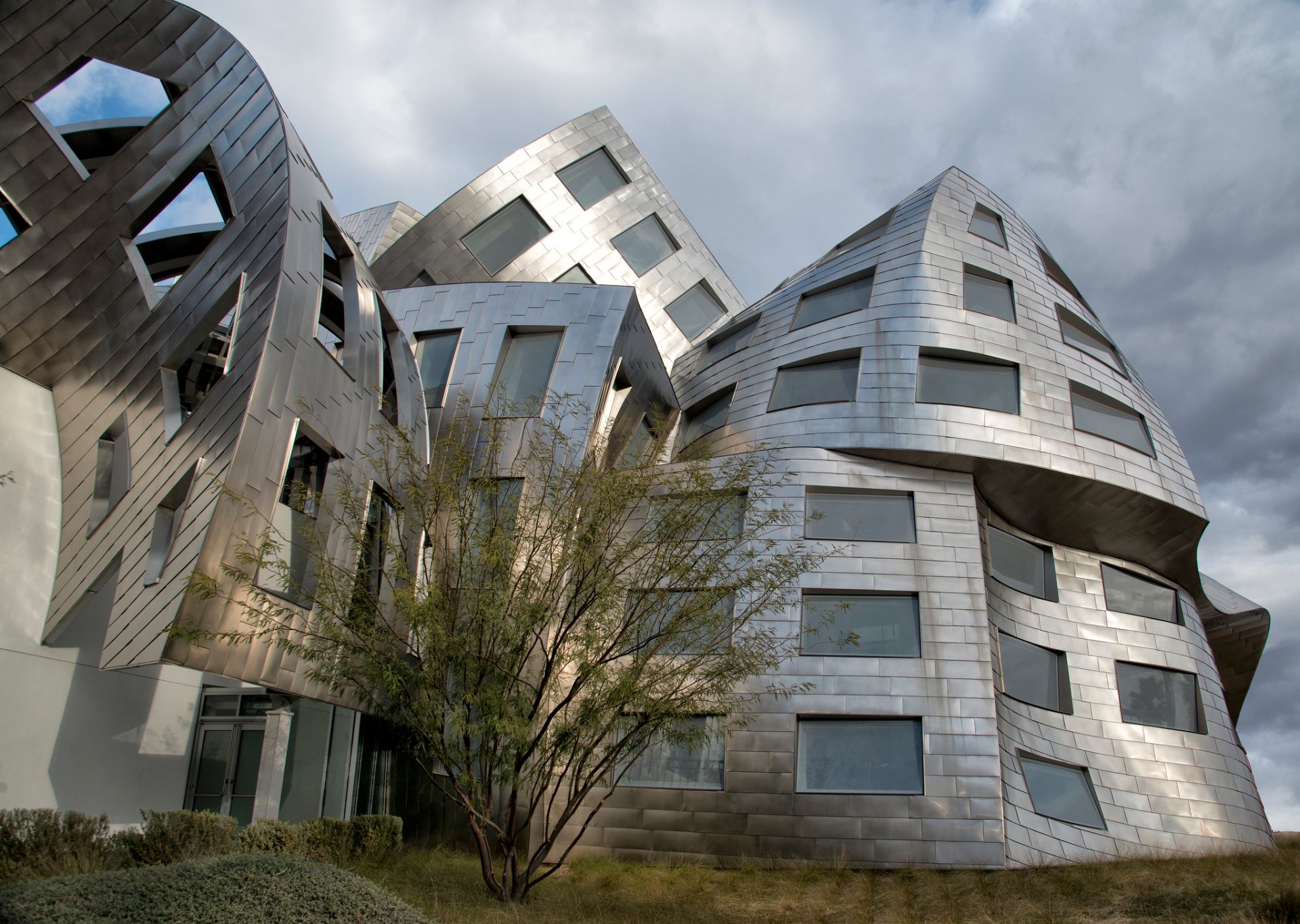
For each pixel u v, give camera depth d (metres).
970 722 19.84
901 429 23.67
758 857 19.08
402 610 14.76
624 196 35.12
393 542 18.25
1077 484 23.88
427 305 26.25
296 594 16.28
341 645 14.85
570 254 33.09
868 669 20.56
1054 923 13.74
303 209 17.08
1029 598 23.83
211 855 13.34
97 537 15.52
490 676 14.70
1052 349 25.78
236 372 15.19
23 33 16.02
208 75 17.48
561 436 18.94
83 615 16.45
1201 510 25.36
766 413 25.64
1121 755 21.89
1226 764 22.61
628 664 17.36
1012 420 24.03
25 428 16.06
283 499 18.25
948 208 28.16
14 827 11.83
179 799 18.52
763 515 22.55
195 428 15.14
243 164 17.39
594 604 15.52
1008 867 18.27
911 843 18.73
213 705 19.47
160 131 16.83
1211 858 17.88
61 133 18.44
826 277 28.34
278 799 15.93
